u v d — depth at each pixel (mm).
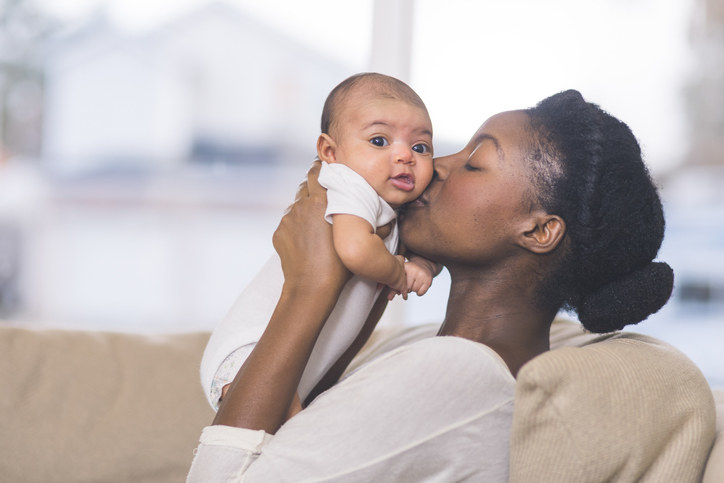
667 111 2777
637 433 806
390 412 854
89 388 1496
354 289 1014
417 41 2615
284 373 906
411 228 1027
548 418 794
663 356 921
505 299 991
